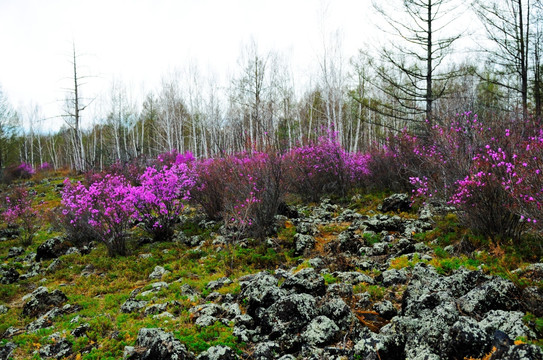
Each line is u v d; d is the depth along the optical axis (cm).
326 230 952
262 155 1012
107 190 1023
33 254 1121
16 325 641
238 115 3350
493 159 633
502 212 653
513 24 1345
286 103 3369
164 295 676
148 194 1023
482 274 504
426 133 1016
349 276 620
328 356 395
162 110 3966
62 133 5378
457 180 730
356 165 1418
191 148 3831
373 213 1078
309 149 1321
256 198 929
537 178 521
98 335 534
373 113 2611
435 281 493
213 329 499
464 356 338
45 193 2180
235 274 746
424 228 856
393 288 555
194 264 847
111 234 995
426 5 1310
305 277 572
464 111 869
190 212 1320
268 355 413
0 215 1527
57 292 714
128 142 4144
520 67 1444
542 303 415
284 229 960
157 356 413
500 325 373
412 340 385
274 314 474
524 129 745
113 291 757
